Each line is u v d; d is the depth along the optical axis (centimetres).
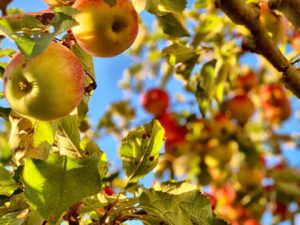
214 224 75
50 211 67
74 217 77
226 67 123
